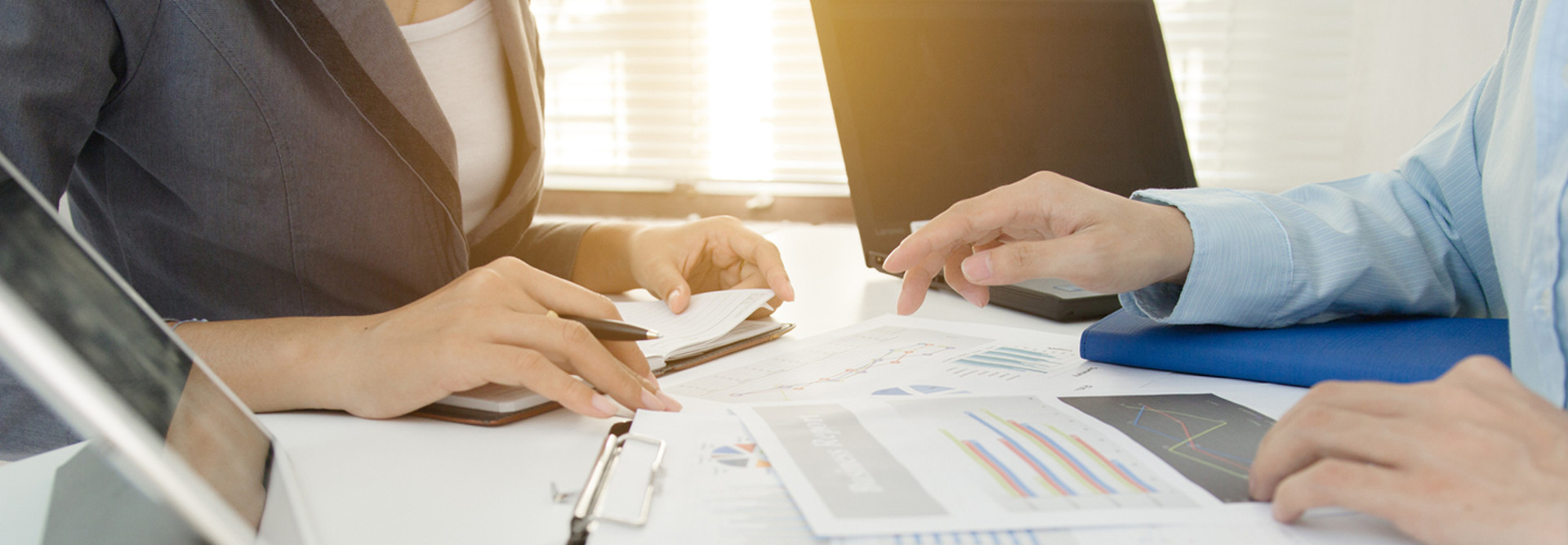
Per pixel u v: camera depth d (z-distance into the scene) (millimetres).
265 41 673
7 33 543
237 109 672
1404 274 580
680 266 830
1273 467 321
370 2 689
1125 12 964
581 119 1861
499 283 527
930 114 977
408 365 463
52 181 562
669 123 1837
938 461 373
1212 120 1695
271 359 491
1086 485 345
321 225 739
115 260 777
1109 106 965
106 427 187
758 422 433
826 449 389
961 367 576
